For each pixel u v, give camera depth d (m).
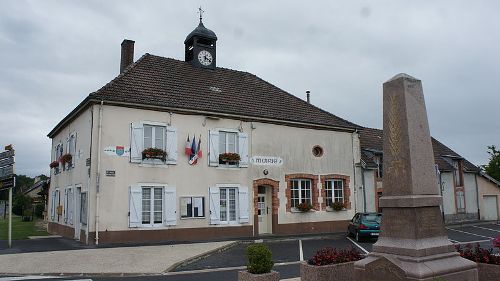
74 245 16.64
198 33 23.52
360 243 18.34
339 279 8.31
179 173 19.05
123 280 10.78
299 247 16.92
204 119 20.06
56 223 23.27
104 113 17.75
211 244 16.84
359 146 25.19
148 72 20.81
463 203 31.86
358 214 20.16
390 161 7.90
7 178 17.11
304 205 22.19
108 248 15.66
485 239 20.36
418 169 7.63
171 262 12.95
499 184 33.91
